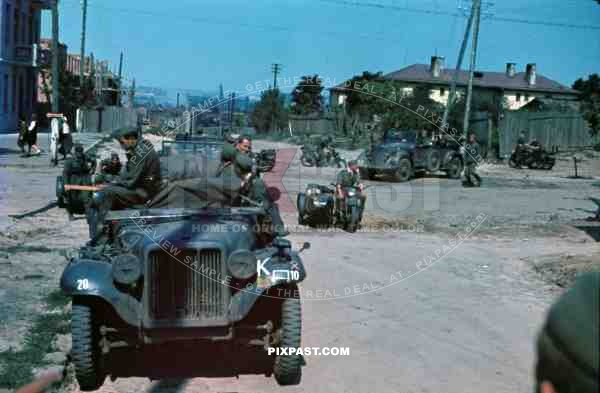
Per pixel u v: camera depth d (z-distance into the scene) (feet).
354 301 29.66
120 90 194.59
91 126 162.71
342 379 20.49
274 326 20.27
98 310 19.65
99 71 189.06
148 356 22.17
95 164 52.31
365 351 23.18
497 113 148.66
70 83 176.86
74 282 18.53
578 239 48.08
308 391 19.49
